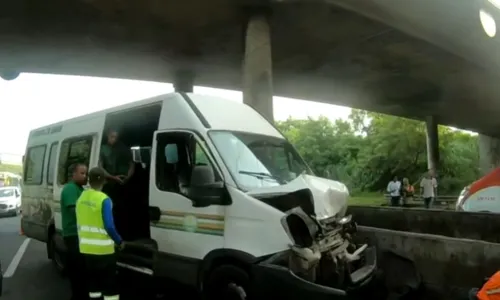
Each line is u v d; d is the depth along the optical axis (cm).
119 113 722
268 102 1252
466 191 1306
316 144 4531
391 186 2406
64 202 645
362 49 1633
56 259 846
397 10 1330
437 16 1470
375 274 573
